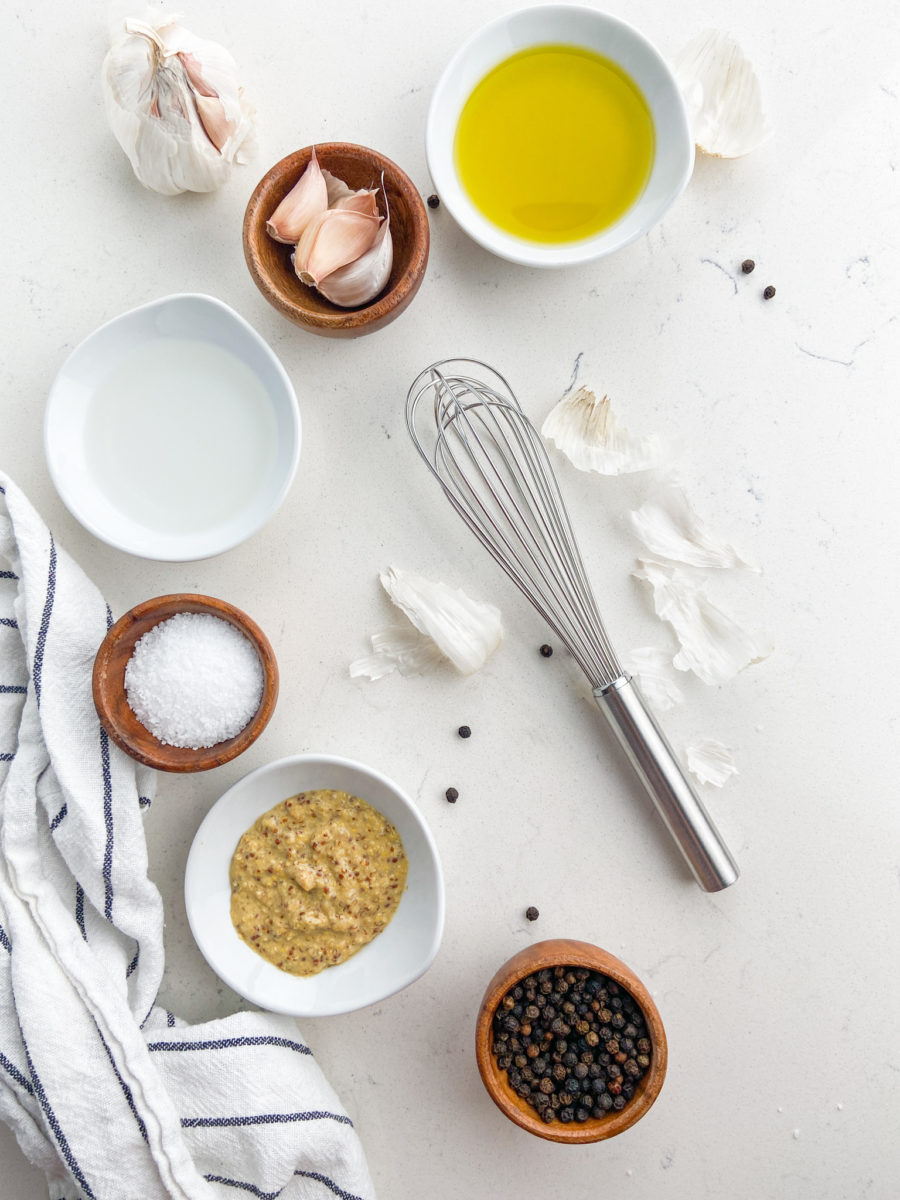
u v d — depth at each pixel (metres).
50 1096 0.45
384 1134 0.50
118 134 0.47
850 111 0.49
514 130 0.47
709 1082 0.50
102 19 0.48
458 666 0.49
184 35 0.46
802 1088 0.50
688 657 0.49
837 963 0.50
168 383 0.48
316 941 0.48
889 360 0.50
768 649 0.49
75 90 0.49
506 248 0.47
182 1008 0.50
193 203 0.49
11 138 0.49
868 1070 0.50
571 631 0.50
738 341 0.50
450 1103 0.50
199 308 0.46
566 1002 0.47
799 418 0.50
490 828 0.50
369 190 0.46
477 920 0.50
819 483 0.50
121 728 0.45
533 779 0.50
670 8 0.49
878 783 0.50
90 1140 0.46
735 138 0.48
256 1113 0.47
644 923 0.50
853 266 0.49
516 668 0.50
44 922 0.46
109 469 0.48
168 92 0.44
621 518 0.50
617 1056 0.46
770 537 0.50
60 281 0.49
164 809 0.50
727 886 0.48
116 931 0.49
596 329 0.50
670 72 0.45
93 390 0.48
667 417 0.50
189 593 0.46
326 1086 0.49
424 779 0.50
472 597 0.50
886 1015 0.50
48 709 0.46
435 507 0.50
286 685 0.50
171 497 0.48
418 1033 0.50
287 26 0.49
